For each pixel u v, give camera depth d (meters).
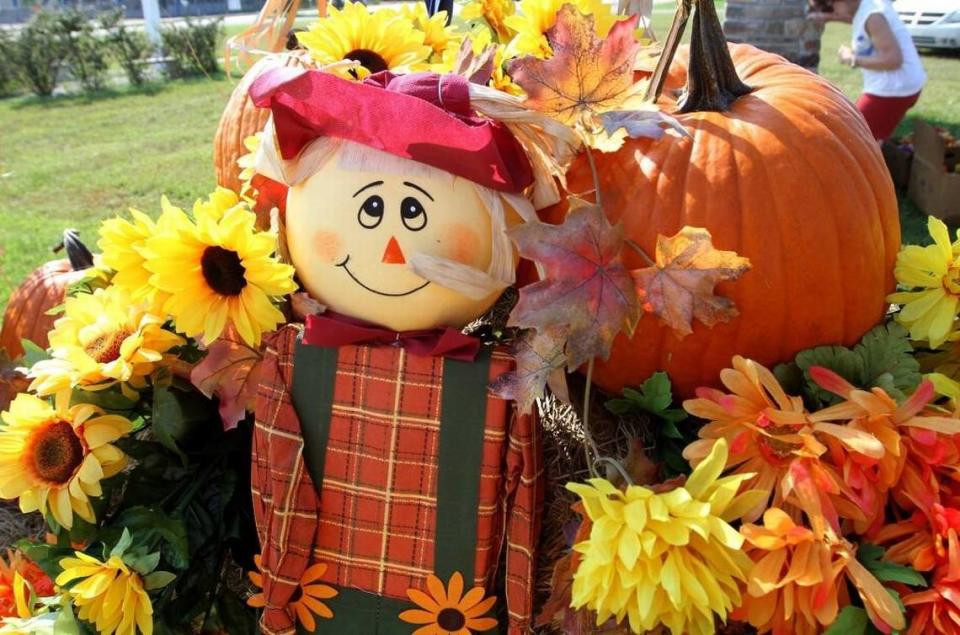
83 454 1.45
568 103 1.28
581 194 1.39
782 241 1.35
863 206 1.41
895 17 4.30
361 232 1.27
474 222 1.28
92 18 11.66
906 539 1.27
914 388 1.37
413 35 1.72
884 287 1.46
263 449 1.37
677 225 1.35
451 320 1.34
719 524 1.14
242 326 1.32
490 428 1.32
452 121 1.22
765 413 1.24
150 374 1.51
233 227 1.29
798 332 1.39
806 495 1.20
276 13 1.83
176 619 1.46
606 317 1.22
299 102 1.25
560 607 1.32
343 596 1.42
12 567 1.58
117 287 1.47
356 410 1.36
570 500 1.43
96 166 5.90
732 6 4.79
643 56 1.65
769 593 1.22
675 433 1.42
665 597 1.15
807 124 1.42
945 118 6.39
